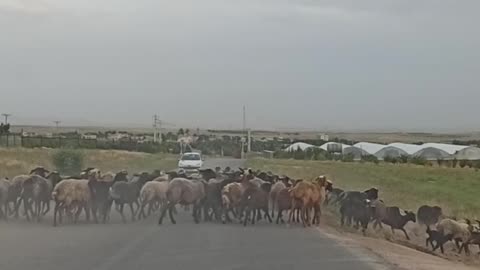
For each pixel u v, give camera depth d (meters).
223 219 24.72
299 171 65.06
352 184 51.28
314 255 16.69
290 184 27.02
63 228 21.08
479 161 84.38
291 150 125.62
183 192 23.41
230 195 23.73
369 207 24.98
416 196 41.84
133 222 23.33
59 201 22.11
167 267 14.16
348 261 16.03
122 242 18.00
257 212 26.67
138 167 63.62
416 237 25.48
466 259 21.94
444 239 22.84
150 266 14.23
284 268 14.48
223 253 16.38
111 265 14.23
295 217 26.67
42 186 23.30
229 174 31.36
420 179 58.91
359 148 134.00
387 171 68.94
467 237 22.98
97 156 71.62
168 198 23.31
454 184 53.88
